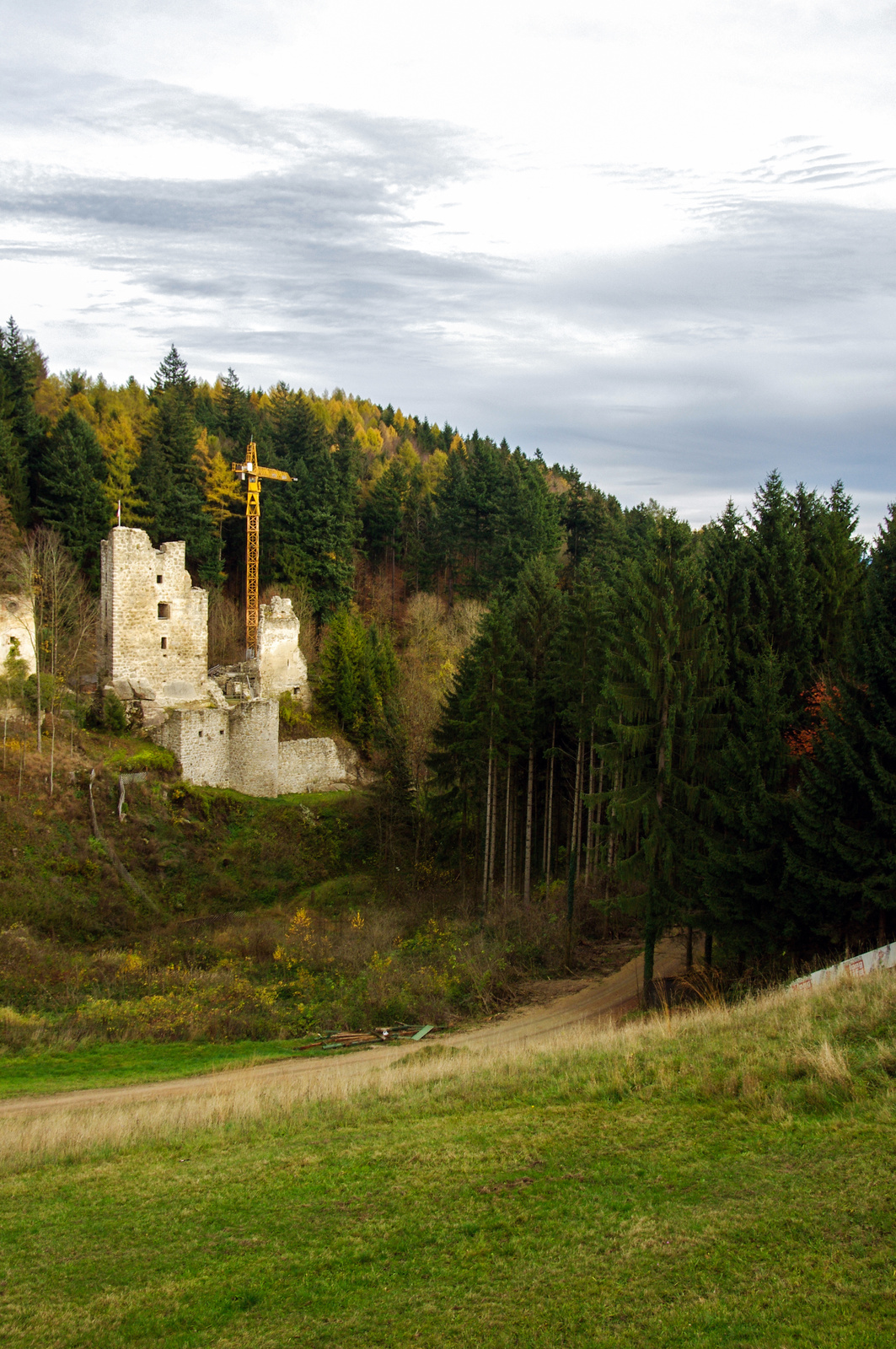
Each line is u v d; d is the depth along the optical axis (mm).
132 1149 14047
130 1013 26625
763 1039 14148
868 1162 9500
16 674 40969
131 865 37875
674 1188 9773
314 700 60031
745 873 22906
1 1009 25781
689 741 25938
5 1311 8594
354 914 38812
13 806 36375
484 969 31188
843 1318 7031
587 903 36344
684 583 26516
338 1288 8477
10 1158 13930
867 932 22297
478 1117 13320
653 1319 7352
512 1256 8734
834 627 34594
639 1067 14406
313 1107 15539
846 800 21250
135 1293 8766
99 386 97125
